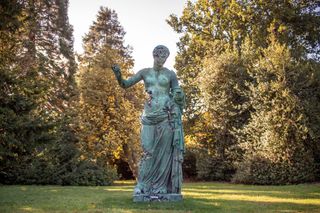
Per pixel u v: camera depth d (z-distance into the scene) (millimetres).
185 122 35156
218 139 29641
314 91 24766
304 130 22938
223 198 12211
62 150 24391
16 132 16641
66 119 25625
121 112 32750
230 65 29344
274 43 27047
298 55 27312
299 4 33844
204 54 38125
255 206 10117
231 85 29062
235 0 34875
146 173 11555
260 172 24172
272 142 24000
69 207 10148
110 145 31281
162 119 11602
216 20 37812
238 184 24891
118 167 38219
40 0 34219
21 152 17828
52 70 33062
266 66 25500
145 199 11133
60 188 18328
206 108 30422
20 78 17719
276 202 11094
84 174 23891
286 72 24641
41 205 10641
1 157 17141
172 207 10008
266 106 24812
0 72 16688
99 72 33031
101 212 9156
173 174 11477
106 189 17531
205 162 30328
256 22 34250
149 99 11844
